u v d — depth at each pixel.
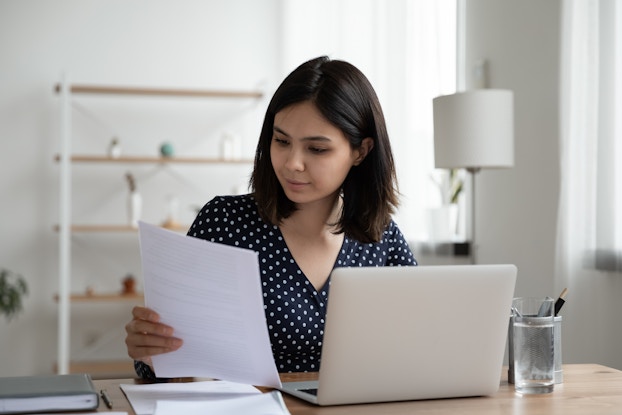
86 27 4.96
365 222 1.79
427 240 3.92
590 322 2.75
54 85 4.92
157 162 4.77
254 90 5.15
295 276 1.78
